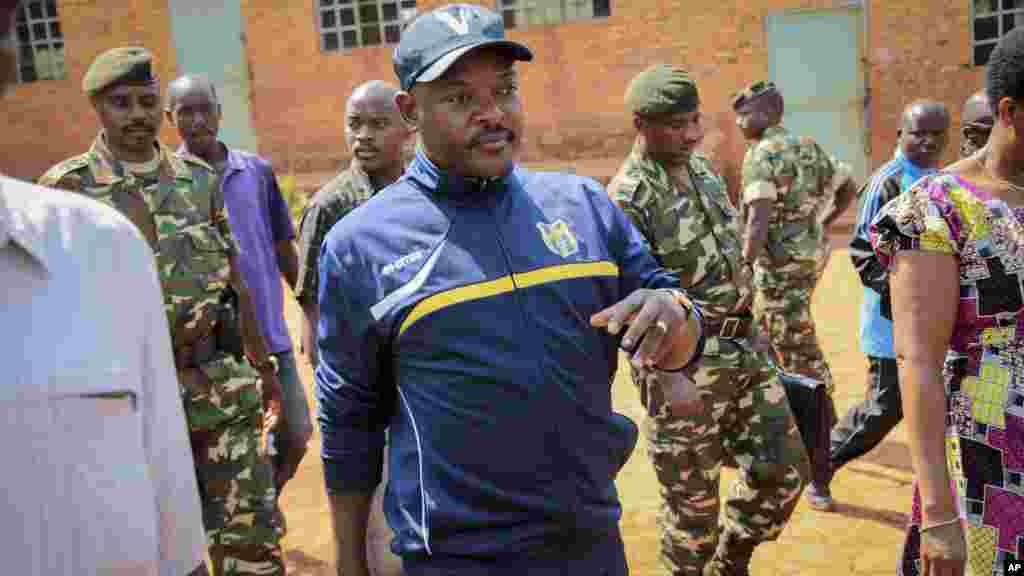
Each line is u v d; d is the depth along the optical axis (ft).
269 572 10.73
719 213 11.23
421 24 6.35
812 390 11.25
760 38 42.93
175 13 49.19
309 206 12.60
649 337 5.95
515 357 6.10
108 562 4.85
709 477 10.91
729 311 11.03
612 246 6.83
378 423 6.89
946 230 7.21
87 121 51.03
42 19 50.70
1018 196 7.20
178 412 5.54
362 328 6.46
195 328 10.34
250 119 49.65
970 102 14.07
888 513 13.99
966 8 40.22
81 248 4.94
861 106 42.34
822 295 27.99
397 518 6.50
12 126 51.88
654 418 10.93
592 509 6.30
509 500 6.12
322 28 48.29
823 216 16.98
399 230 6.43
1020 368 7.16
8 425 4.59
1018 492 7.11
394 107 12.25
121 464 4.92
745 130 17.16
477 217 6.40
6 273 4.69
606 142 45.65
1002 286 7.14
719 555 11.55
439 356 6.19
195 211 10.59
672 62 44.19
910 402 7.32
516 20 45.78
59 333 4.76
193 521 5.57
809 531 13.57
